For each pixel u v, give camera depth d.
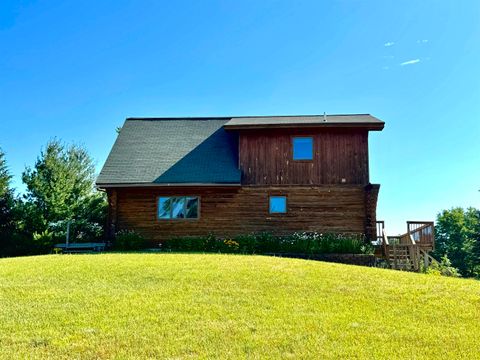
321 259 17.45
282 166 20.22
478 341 6.99
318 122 19.59
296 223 19.77
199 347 6.60
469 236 49.81
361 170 19.84
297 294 9.46
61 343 6.71
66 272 11.41
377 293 9.68
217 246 18.42
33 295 9.22
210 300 8.89
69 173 25.88
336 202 19.75
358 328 7.48
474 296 9.58
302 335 7.11
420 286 10.39
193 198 20.33
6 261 13.91
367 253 17.83
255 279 10.58
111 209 20.25
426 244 18.47
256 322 7.66
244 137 20.61
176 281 10.38
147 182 19.41
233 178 19.56
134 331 7.20
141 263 12.48
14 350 6.46
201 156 21.22
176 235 20.06
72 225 24.75
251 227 19.91
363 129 20.03
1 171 25.77
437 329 7.52
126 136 23.22
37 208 24.45
